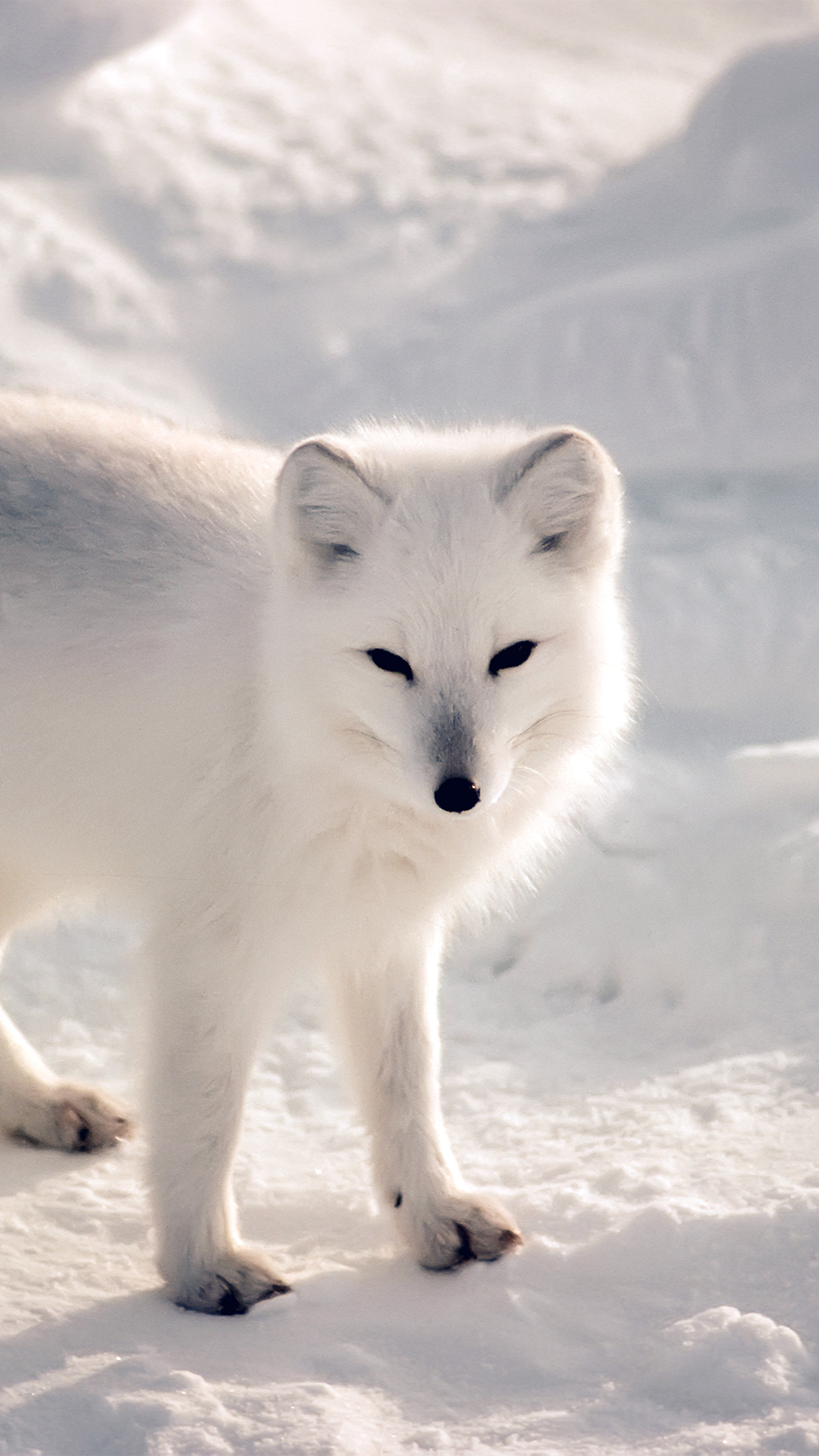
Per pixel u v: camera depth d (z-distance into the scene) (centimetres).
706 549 1488
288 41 2505
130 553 723
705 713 1359
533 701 664
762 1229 680
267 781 675
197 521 732
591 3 2803
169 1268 693
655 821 1173
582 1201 752
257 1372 624
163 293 1905
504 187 2123
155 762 705
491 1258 720
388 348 1838
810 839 1061
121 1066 978
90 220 2000
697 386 1680
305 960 706
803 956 988
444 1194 734
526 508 656
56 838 756
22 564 724
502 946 1121
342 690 647
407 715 631
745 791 1144
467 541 639
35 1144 877
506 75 2481
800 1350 602
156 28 2395
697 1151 798
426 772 619
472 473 672
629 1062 965
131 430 781
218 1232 698
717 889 1070
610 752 760
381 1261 741
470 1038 1017
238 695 691
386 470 669
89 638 715
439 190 2122
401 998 745
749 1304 646
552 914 1105
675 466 1647
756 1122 824
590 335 1756
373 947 726
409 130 2270
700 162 2008
